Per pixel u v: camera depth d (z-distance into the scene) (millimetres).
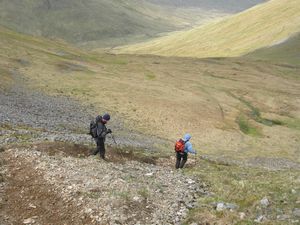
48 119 45219
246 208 16281
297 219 14969
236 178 24281
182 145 27312
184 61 151500
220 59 163375
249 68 145000
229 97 92938
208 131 61188
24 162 20594
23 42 124812
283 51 172875
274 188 19656
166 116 64562
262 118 79750
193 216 15266
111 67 117312
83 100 67500
